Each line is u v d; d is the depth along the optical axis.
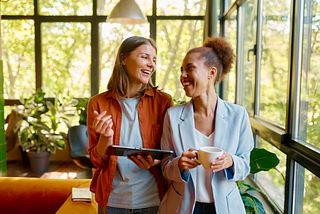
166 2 5.02
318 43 1.64
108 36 5.09
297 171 1.96
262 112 2.72
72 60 5.14
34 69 5.15
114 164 1.34
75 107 5.07
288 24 2.08
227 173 1.17
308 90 1.77
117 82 1.40
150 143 1.39
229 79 4.00
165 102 1.43
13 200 2.12
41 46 5.11
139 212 1.34
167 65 5.12
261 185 2.81
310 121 1.73
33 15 5.03
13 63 5.14
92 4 5.04
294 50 1.90
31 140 4.72
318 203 1.67
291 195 2.00
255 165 1.93
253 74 2.87
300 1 1.86
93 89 5.16
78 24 5.07
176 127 1.24
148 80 1.45
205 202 1.18
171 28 5.06
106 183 1.35
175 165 1.15
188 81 1.18
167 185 1.41
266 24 2.58
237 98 3.57
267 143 2.64
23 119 4.64
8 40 5.10
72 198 1.93
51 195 2.13
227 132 1.20
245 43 3.28
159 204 1.37
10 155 5.17
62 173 4.55
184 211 1.17
